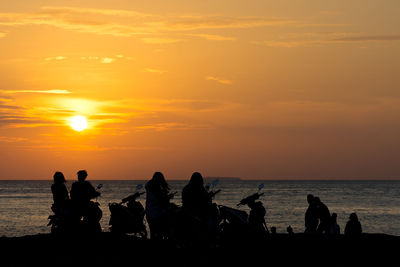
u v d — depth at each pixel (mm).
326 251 21641
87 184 23625
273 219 91062
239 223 22625
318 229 27922
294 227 77375
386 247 22688
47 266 18562
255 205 25078
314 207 28125
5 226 76812
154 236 22547
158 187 22141
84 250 21219
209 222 20703
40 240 23266
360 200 161375
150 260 19469
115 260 19484
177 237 20750
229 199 163625
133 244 22234
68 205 23266
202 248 20578
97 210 23766
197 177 20750
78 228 23266
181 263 19016
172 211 21750
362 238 25297
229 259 19750
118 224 24453
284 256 20484
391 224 83438
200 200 20516
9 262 19172
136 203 25406
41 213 102000
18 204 133625
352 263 19469
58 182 23500
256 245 22531
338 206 129625
